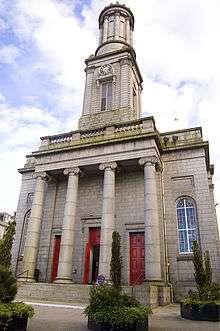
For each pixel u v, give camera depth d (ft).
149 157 69.05
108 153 73.56
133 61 104.73
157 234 61.82
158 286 55.72
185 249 67.10
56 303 50.26
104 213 67.00
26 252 71.51
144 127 74.13
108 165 72.18
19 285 61.98
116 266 34.68
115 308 28.68
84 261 73.31
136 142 71.87
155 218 63.05
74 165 76.48
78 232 77.30
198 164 73.67
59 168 78.23
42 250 77.92
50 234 79.36
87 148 76.95
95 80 102.94
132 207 74.13
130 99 94.68
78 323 31.94
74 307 45.06
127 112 91.25
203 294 39.09
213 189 87.66
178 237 68.49
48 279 73.97
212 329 30.07
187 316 37.78
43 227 80.79
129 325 27.07
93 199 79.41
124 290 50.39
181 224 69.82
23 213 88.38
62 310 42.11
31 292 59.11
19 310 25.75
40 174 80.02
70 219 70.79
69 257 67.10
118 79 98.99
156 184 73.20
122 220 73.72
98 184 80.59
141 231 71.00
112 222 66.23
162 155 78.13
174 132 79.87
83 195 81.10
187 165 74.59
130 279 67.36
